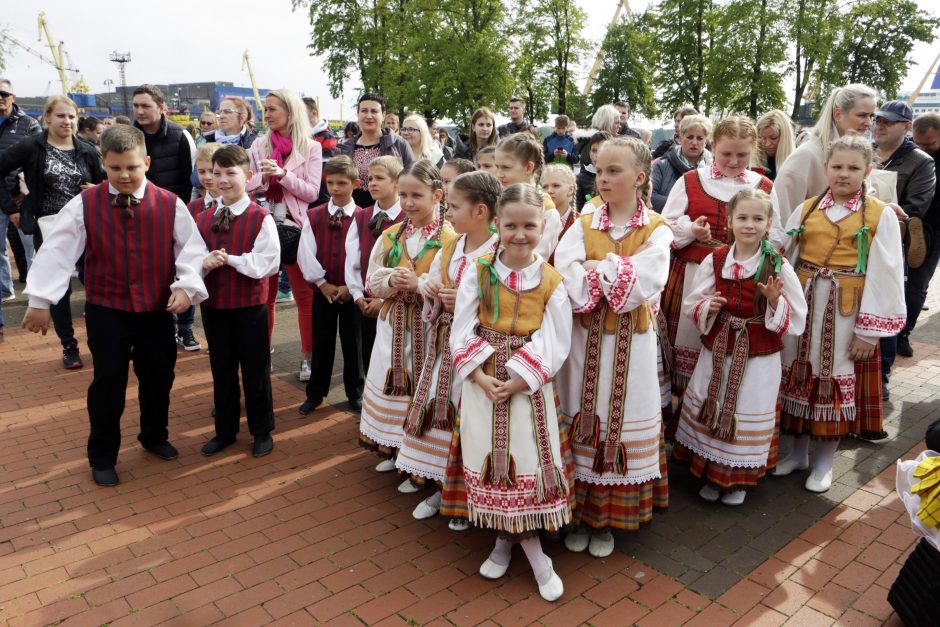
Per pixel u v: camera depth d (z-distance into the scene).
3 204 5.47
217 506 3.34
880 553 2.95
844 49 28.91
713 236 3.55
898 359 5.59
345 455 3.92
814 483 3.49
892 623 2.51
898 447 3.99
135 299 3.41
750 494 3.47
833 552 2.96
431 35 24.50
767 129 4.59
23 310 6.90
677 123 5.96
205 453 3.88
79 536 3.06
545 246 3.06
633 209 2.80
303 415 4.49
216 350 3.81
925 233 4.98
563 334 2.63
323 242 4.26
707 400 3.26
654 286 2.64
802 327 3.15
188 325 5.81
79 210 3.30
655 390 2.80
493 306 2.63
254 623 2.50
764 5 26.05
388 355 3.36
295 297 5.00
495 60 23.47
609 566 2.86
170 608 2.58
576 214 3.28
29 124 6.47
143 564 2.86
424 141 6.48
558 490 2.61
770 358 3.17
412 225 3.38
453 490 2.83
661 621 2.52
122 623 2.50
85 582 2.73
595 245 2.79
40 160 5.23
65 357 5.30
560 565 2.86
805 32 25.81
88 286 3.41
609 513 2.85
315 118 6.97
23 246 7.84
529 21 27.36
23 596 2.64
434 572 2.81
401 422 3.37
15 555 2.91
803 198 3.71
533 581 2.75
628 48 34.09
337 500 3.41
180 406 4.62
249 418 3.91
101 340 3.42
